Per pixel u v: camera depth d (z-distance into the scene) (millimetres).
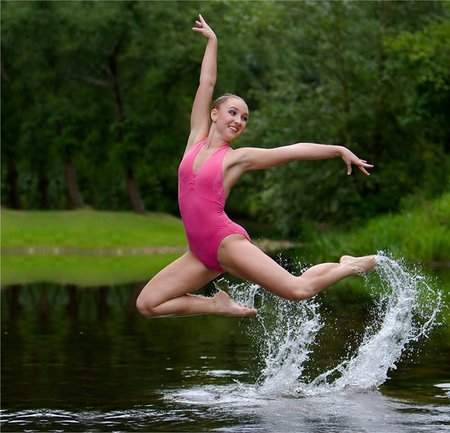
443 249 43875
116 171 99062
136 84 97125
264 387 17969
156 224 85188
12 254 69375
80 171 109750
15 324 28234
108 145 98125
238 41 93562
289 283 15594
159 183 113875
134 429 14688
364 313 27266
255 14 67688
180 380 18828
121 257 66000
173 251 72875
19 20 89875
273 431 14250
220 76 94938
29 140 95125
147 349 22953
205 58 16828
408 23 63812
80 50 93125
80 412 16062
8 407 16547
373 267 16734
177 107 97312
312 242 55375
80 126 95250
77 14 90625
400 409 15805
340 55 62875
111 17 90625
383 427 14398
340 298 30984
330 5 62719
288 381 18219
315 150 15828
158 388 18062
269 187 74688
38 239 75438
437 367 19672
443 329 24078
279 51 67000
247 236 15844
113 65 94812
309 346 22266
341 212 62781
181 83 96438
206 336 25125
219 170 15734
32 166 97500
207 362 20953
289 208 64438
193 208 15797
